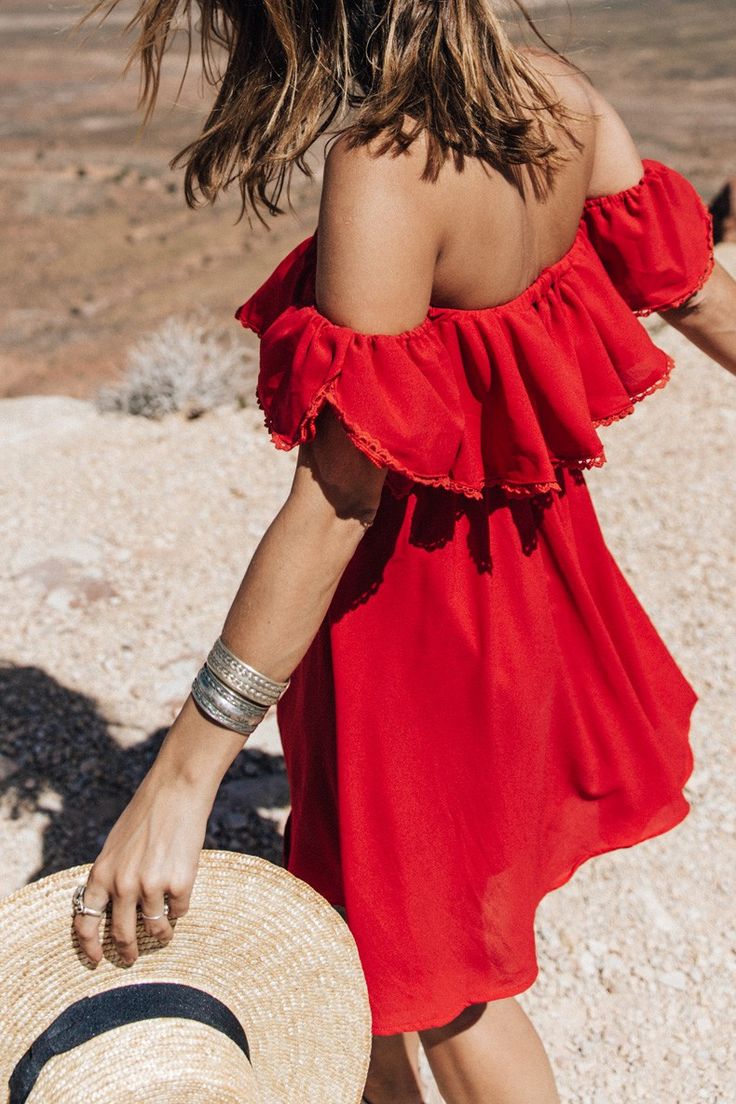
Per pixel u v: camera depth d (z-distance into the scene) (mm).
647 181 1674
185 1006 1404
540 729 1637
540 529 1629
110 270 10609
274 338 1335
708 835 2959
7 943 1423
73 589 4180
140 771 3301
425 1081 2344
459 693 1590
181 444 5367
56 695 3584
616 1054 2428
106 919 1429
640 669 1799
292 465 5141
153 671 3711
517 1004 1819
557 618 1688
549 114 1467
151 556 4410
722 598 3947
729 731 3311
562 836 1792
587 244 1627
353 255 1270
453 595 1557
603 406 1601
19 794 3197
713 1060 2410
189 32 1438
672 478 4789
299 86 1323
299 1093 1476
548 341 1463
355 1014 1492
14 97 16891
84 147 14266
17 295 10109
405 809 1613
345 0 1301
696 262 1703
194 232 11445
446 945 1647
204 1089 1335
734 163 11516
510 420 1448
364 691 1596
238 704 1336
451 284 1377
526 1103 1766
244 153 1401
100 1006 1391
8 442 5398
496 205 1358
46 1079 1342
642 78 15406
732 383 5559
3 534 4559
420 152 1278
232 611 1336
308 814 1769
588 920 2730
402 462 1283
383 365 1280
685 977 2592
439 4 1269
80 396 7816
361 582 1578
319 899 1500
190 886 1365
